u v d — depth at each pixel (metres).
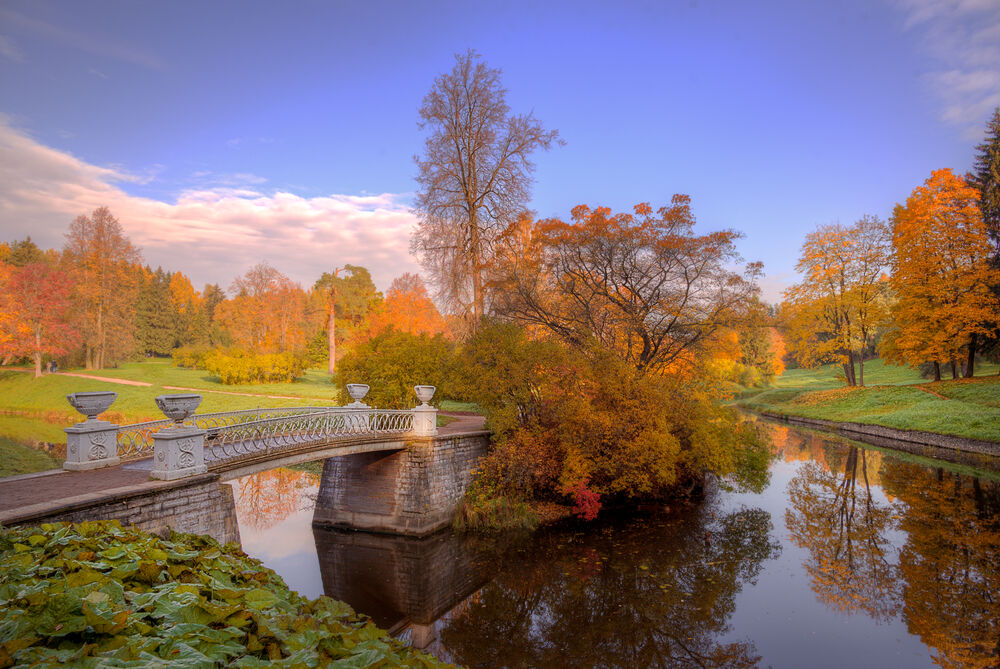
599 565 13.10
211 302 89.19
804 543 14.29
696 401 20.00
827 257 41.38
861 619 10.08
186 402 9.06
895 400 35.41
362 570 13.05
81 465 9.35
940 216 32.41
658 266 20.97
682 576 12.31
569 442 17.30
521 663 8.99
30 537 5.29
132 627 3.21
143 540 5.72
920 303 33.03
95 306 48.56
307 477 22.77
